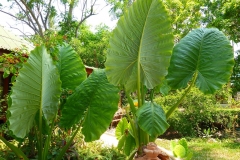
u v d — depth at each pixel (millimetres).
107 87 2818
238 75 8867
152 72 2373
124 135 3338
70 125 2793
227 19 7867
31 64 2037
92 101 2797
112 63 2283
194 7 12617
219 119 7918
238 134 7770
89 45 16859
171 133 8352
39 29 18312
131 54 2275
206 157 5141
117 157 3719
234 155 5328
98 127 2770
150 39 2193
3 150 3393
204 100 7707
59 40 3504
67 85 3121
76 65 3205
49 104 2463
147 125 2297
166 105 7613
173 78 2660
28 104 2227
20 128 2279
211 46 2674
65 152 2994
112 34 2145
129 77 2432
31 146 3199
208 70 2607
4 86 5781
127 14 2068
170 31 2166
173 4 13266
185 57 2676
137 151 2631
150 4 2008
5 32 6484
